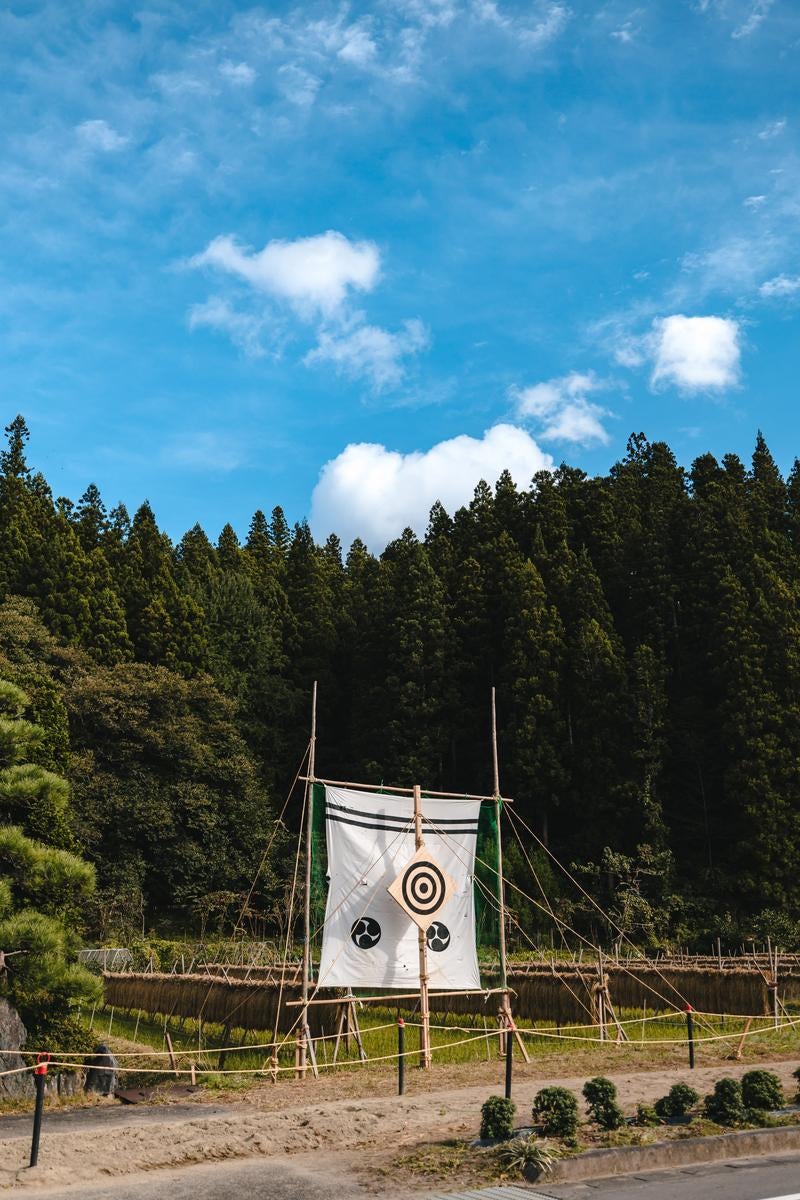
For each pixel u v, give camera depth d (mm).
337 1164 10883
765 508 63531
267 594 70000
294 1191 9836
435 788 55562
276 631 66438
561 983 24125
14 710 18219
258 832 49625
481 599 59188
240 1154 11469
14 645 50062
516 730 50875
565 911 44688
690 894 45281
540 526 67625
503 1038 19156
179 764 49344
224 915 46719
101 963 36188
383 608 61500
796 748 45938
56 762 22172
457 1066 17547
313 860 19625
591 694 51031
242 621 63562
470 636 58375
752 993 23438
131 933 43750
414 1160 10703
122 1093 16000
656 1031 22422
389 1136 12039
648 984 25953
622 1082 15219
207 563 72562
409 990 19469
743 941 41750
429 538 83875
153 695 50500
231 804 49719
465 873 19938
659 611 56094
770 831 44500
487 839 21422
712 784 49750
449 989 19016
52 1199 9688
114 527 83188
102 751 48531
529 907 45969
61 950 16297
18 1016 16297
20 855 16578
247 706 60531
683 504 61344
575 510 71500
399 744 55062
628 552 60719
